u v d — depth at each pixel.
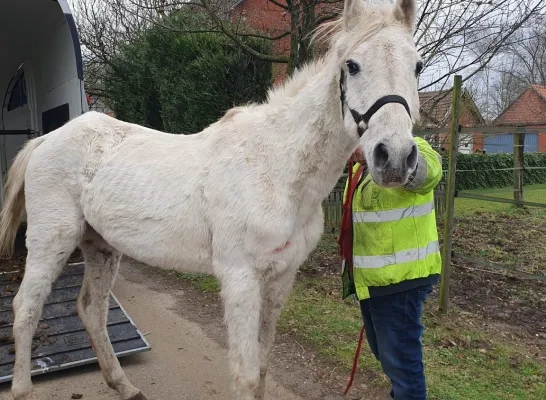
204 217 2.49
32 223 2.84
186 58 7.54
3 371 3.04
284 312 4.20
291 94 2.46
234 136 2.53
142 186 2.63
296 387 3.10
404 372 2.23
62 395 2.98
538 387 2.97
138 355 3.56
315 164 2.33
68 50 4.82
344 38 2.14
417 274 2.18
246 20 8.12
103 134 2.89
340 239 2.49
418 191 2.13
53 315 3.62
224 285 2.40
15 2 4.82
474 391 2.91
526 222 8.39
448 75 5.94
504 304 4.47
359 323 3.95
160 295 4.93
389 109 1.84
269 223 2.29
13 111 6.71
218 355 3.58
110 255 3.04
